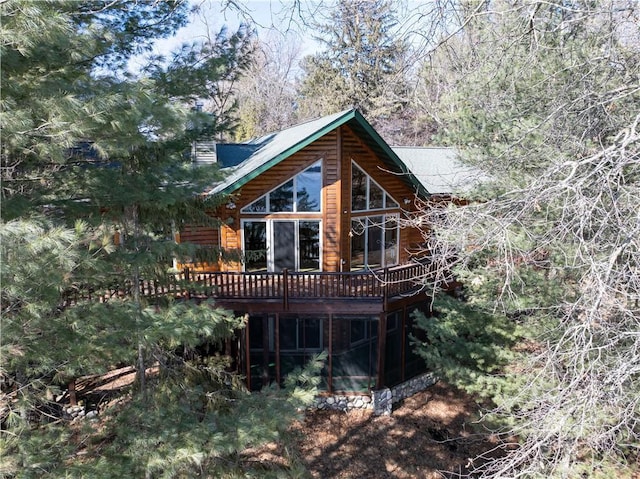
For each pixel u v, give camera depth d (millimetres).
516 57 7508
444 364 9703
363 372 13242
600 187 4020
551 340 7527
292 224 13648
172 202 6676
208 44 8695
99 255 5961
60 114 4594
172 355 8383
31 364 5891
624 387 4727
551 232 4742
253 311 12227
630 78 5895
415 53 5918
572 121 6438
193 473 6344
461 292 13406
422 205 15617
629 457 7129
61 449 5207
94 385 12391
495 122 9195
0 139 4492
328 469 10875
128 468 5301
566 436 4227
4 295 4609
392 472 10867
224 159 15305
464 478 10609
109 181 6438
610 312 4824
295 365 13258
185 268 10625
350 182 13883
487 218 5020
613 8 5375
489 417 8445
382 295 12281
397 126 27875
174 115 5871
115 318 5590
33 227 4172
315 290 12305
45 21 4305
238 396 7781
